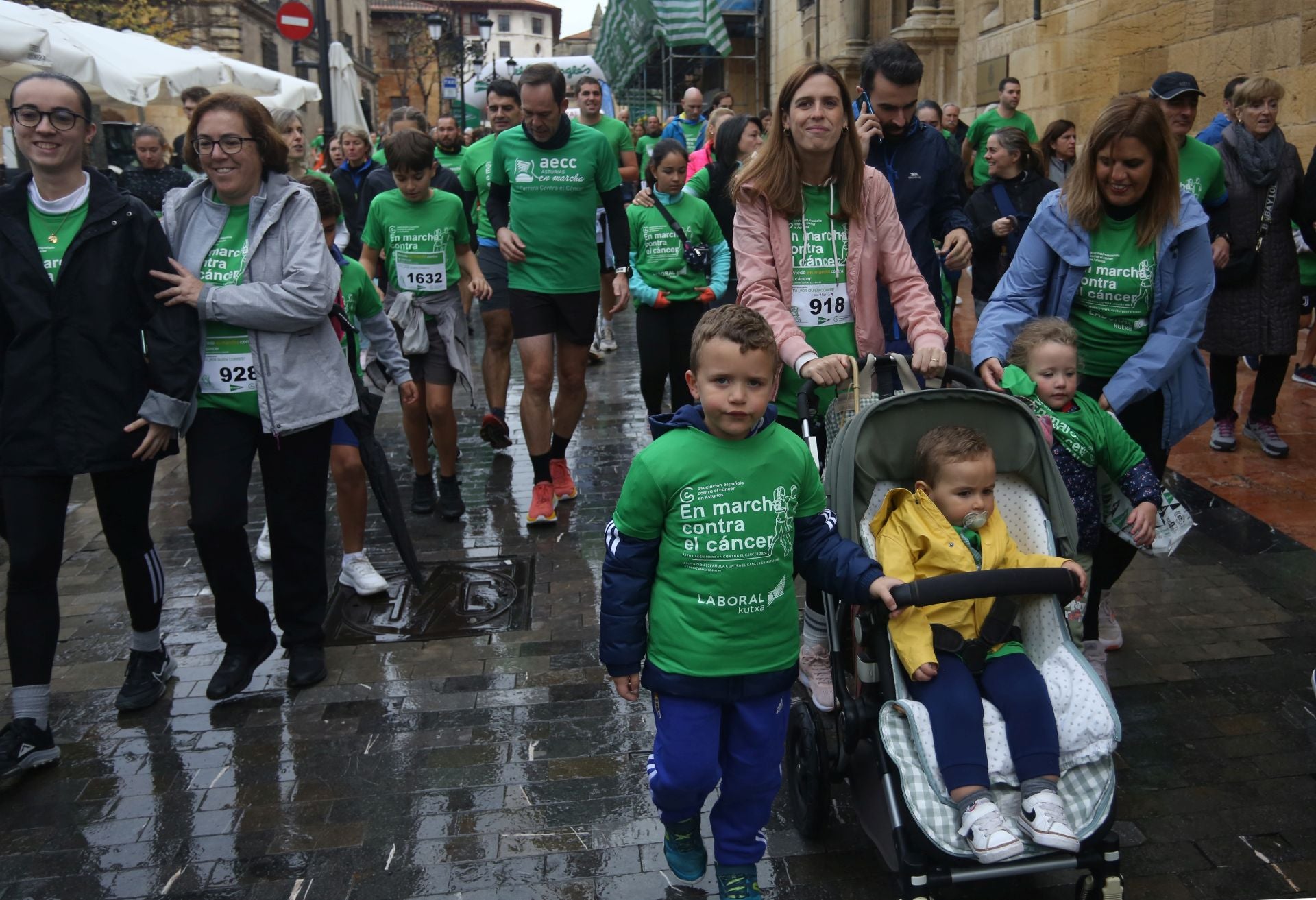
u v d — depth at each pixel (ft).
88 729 13.12
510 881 10.11
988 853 7.98
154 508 21.49
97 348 11.96
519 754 12.26
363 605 16.51
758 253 12.50
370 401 14.96
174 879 10.27
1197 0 30.78
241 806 11.43
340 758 12.30
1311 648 14.03
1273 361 21.21
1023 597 9.55
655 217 20.88
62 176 11.94
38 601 12.16
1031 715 8.66
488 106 24.38
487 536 19.34
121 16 71.46
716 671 8.92
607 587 9.08
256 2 103.81
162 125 86.99
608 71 113.09
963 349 31.30
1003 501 10.32
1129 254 12.67
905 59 14.43
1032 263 13.16
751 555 8.84
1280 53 27.66
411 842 10.71
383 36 222.28
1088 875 8.67
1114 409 12.44
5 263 11.76
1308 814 10.70
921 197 15.08
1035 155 22.85
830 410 11.50
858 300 12.61
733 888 9.45
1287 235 20.29
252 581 13.62
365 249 20.47
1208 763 11.61
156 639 13.84
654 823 10.92
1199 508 18.88
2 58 29.43
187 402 12.38
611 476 22.53
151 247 12.23
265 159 12.89
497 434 22.84
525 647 14.96
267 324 12.62
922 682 8.97
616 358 34.35
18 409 11.84
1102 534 12.69
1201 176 17.95
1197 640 14.34
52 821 11.27
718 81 105.29
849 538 9.75
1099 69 35.83
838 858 10.30
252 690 13.98
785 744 10.91
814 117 11.72
